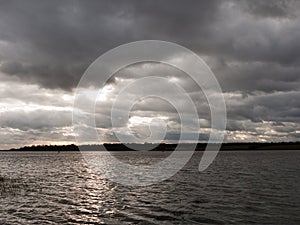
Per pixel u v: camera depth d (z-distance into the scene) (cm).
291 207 2916
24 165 10788
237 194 3697
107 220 2538
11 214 2736
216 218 2556
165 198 3509
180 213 2750
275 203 3109
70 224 2422
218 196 3581
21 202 3262
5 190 4003
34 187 4419
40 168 9100
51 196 3669
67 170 8150
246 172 6644
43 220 2544
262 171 6825
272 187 4231
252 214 2669
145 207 3023
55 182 5175
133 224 2412
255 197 3462
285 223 2378
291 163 9669
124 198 3547
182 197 3559
